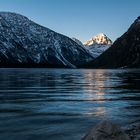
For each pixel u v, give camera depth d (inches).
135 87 2162.9
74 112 1019.3
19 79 3257.9
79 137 696.4
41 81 2901.1
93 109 1088.8
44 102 1283.2
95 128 499.5
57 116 943.7
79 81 3009.4
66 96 1541.6
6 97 1467.8
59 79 3405.5
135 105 1198.9
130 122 848.3
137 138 665.6
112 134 490.6
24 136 699.4
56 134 720.3
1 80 3009.4
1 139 673.0
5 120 876.6
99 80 3216.0
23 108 1101.7
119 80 3171.8
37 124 825.5
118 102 1295.5
